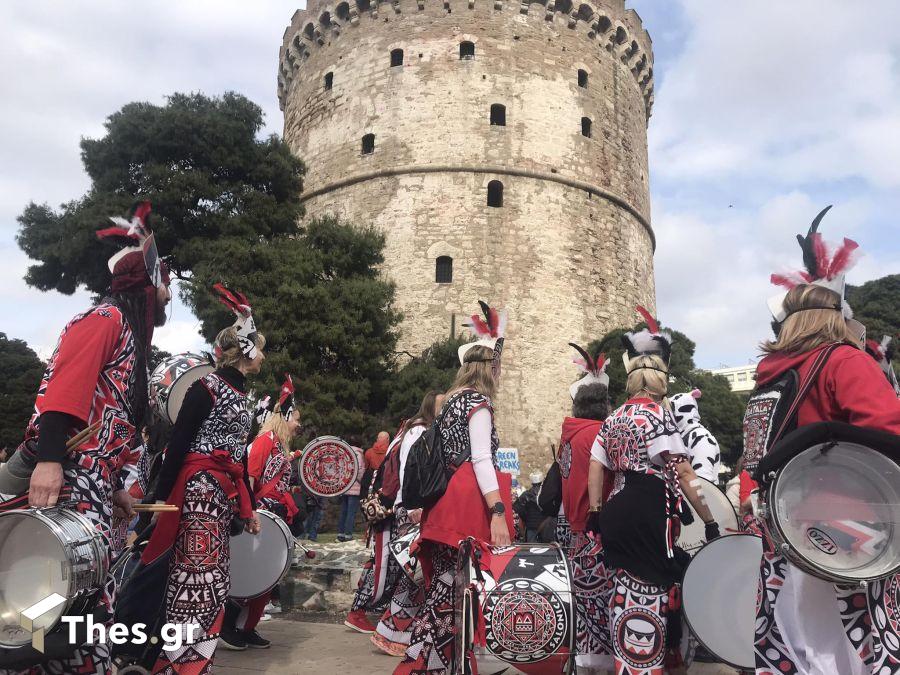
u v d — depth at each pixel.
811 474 2.55
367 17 33.19
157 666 3.84
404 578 5.69
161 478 3.96
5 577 2.73
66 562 2.66
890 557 2.42
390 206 30.55
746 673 4.33
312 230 25.39
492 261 29.62
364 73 32.62
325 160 33.00
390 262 29.98
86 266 24.91
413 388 23.28
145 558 3.95
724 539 4.31
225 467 4.11
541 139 31.33
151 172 24.45
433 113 30.92
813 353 2.78
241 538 5.69
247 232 24.92
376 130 31.59
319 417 21.56
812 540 2.49
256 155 26.66
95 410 3.05
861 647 2.50
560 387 29.05
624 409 4.17
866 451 2.50
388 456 6.29
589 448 4.78
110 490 3.09
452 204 30.05
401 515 6.10
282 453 6.69
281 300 22.56
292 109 36.59
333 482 9.23
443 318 28.91
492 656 3.91
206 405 4.06
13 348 47.84
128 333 3.22
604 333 31.03
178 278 25.44
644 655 3.73
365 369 23.38
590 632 4.54
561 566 4.15
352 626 6.70
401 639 5.62
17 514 2.71
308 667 5.14
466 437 3.78
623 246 33.03
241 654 5.59
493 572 4.11
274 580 5.68
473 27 31.72
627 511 3.92
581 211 31.70
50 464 2.78
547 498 5.77
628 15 35.47
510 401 28.17
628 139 34.81
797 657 2.57
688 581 4.28
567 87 32.50
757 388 2.99
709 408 34.16
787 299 3.00
